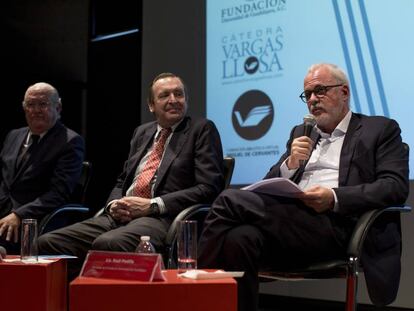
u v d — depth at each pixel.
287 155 2.79
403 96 3.58
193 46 4.52
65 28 5.32
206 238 2.30
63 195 3.37
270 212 2.34
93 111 5.26
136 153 3.19
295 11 4.02
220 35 4.34
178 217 2.64
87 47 5.33
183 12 4.58
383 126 2.56
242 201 2.30
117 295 1.73
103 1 5.31
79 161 3.50
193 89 4.49
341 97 2.64
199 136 3.00
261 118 4.12
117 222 2.99
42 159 3.47
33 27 5.20
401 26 3.61
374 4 3.71
